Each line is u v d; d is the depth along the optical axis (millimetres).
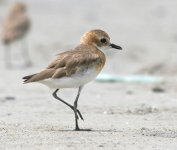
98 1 31891
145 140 9773
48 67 10469
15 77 17953
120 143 9469
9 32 21719
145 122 11625
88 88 15945
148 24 26484
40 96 14797
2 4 30188
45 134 10125
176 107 13367
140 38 23797
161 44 22609
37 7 30406
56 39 23953
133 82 16922
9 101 14125
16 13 22219
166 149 9195
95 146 9188
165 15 28094
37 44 23250
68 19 27859
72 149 8969
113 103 13867
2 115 12367
